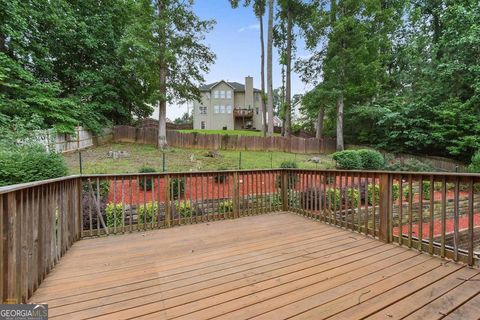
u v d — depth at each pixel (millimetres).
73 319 1630
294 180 4828
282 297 1875
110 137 14047
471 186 2289
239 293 1940
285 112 18375
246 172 4637
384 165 11383
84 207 3920
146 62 11203
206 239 3270
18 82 9453
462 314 1646
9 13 8812
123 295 1922
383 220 3080
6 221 1565
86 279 2178
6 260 1564
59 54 12336
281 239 3234
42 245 2143
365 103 17016
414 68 16453
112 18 13484
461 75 12477
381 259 2551
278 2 17078
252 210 4680
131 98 14867
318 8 15711
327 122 20531
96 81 12711
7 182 3896
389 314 1653
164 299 1866
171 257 2674
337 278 2156
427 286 1996
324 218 4082
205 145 15156
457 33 12289
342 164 10172
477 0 11414
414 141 14016
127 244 3100
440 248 2561
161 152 12000
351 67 14305
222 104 29188
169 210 3939
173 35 11961
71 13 11539
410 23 16797
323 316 1641
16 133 6141
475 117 12008
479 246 4406
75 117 11367
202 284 2088
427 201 6230
